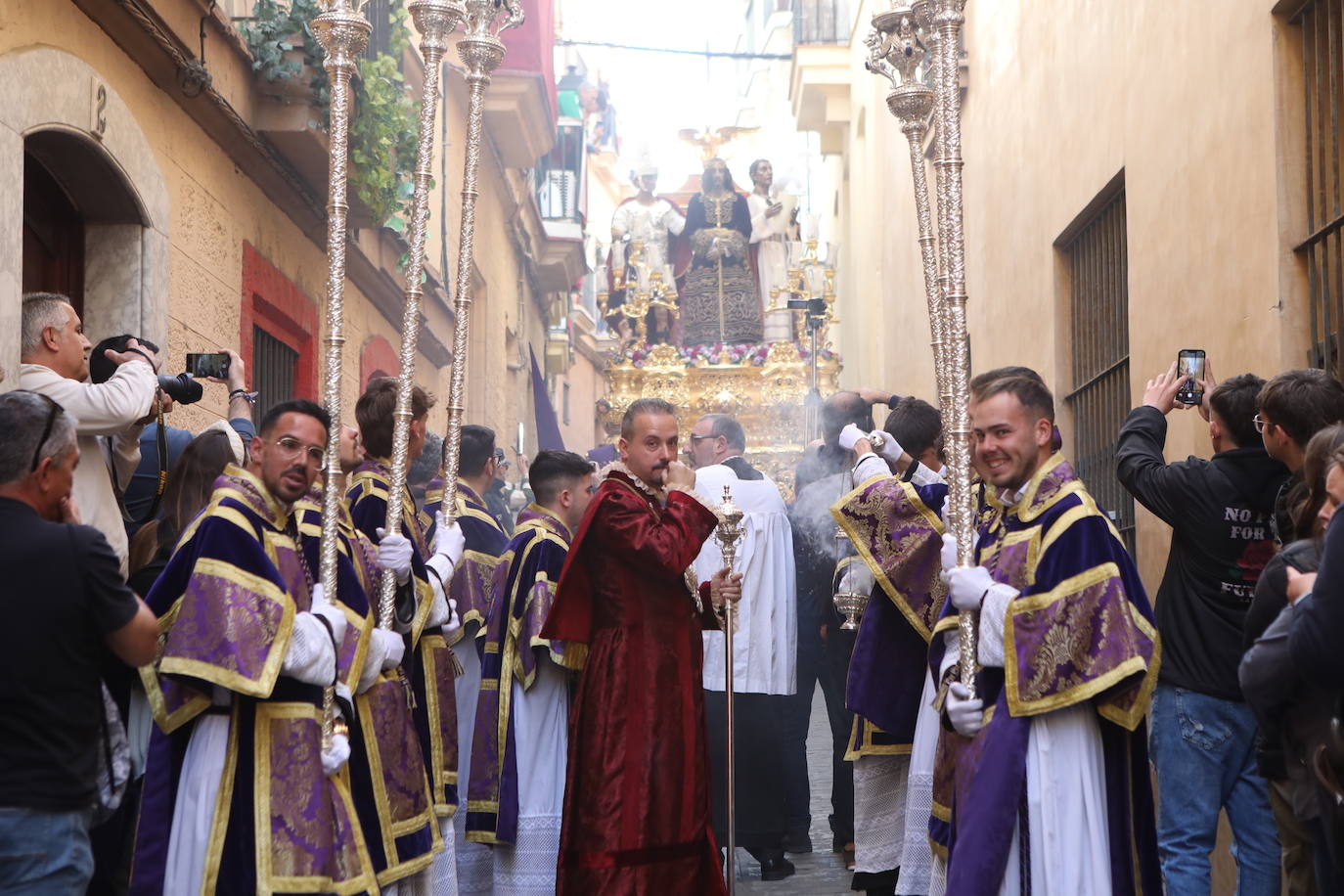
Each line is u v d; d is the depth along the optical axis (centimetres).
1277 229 554
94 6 651
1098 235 820
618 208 2025
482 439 726
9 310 558
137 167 690
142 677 430
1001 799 406
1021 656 407
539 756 607
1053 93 884
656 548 528
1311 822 356
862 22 1839
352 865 445
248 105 855
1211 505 482
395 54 1027
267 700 433
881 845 577
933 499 546
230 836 424
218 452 518
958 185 459
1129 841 414
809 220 2841
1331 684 324
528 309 2416
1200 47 635
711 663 716
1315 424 428
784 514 737
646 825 524
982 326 1095
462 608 673
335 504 455
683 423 1842
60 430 379
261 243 925
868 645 560
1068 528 412
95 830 492
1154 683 403
